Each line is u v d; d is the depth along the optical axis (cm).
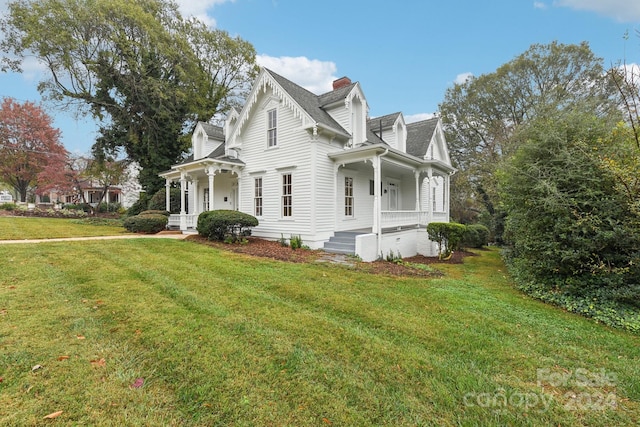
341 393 250
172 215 1633
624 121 580
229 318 393
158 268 645
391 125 1486
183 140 2247
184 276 590
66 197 4234
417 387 263
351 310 450
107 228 1526
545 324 430
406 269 800
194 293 490
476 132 2673
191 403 231
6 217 1942
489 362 310
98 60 1958
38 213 2361
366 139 1296
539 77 2322
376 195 997
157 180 2264
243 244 1045
